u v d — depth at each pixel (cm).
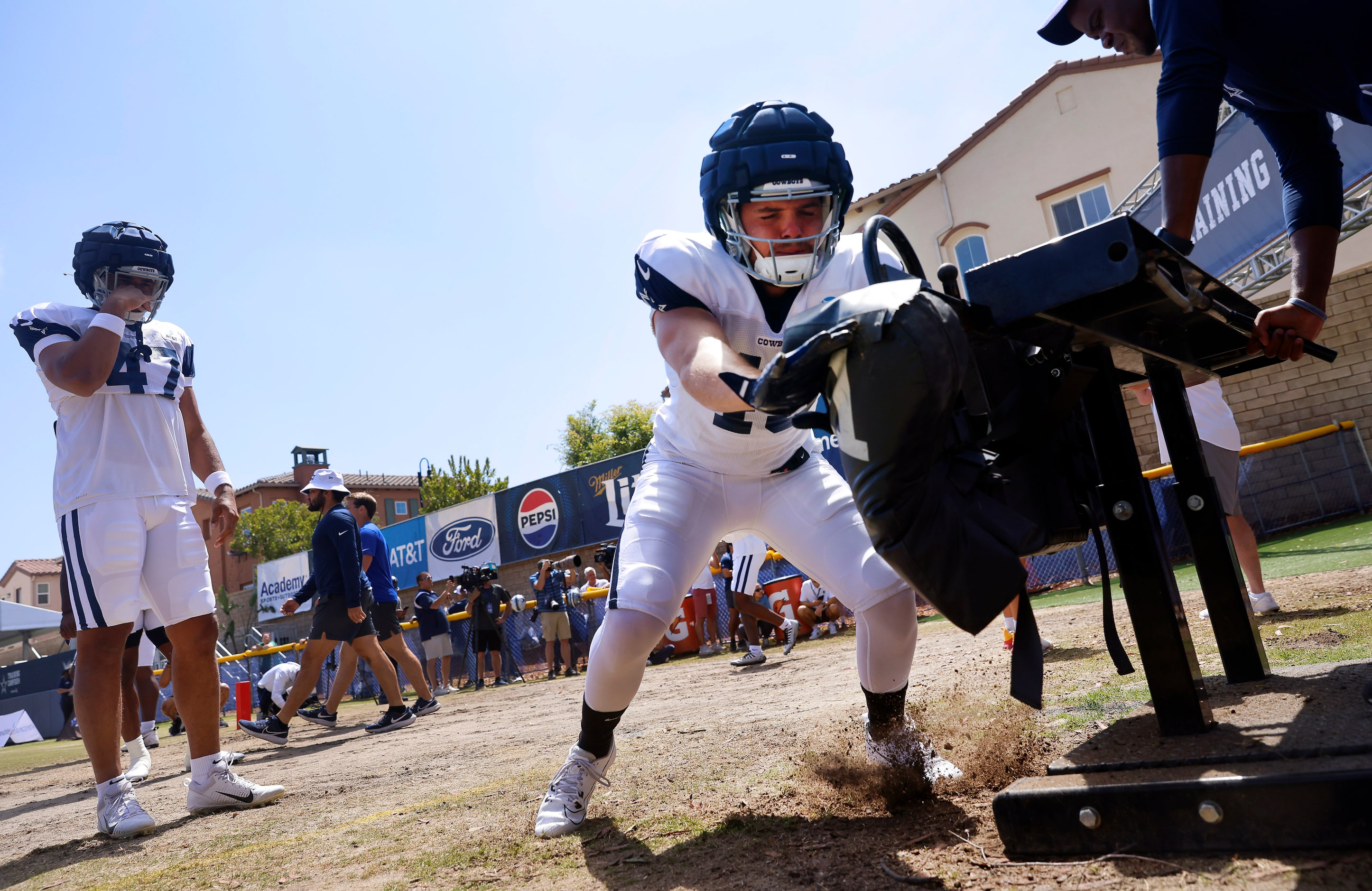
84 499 303
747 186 173
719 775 246
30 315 310
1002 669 354
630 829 197
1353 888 94
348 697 1402
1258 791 107
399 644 740
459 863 190
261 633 2353
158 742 767
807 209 178
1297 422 1080
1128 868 113
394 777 359
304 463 6988
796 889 135
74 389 293
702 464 200
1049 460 148
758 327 187
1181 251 155
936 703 285
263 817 295
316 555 629
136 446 313
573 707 629
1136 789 116
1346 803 102
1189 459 189
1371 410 1041
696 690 584
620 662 193
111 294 307
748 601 769
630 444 5612
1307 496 1012
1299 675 179
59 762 802
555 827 203
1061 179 1571
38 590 7788
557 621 1200
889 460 108
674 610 196
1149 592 138
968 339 128
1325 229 210
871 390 106
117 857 258
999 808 127
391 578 750
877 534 115
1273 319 196
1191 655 138
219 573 5609
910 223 1716
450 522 1944
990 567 120
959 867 130
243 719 789
